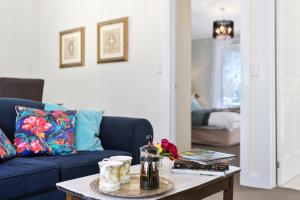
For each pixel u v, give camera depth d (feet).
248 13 10.21
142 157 4.36
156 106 12.15
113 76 13.58
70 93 15.39
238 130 19.02
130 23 12.98
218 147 17.90
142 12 12.60
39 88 10.96
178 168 5.19
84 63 14.70
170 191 4.26
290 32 10.92
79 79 14.97
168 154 5.24
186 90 13.57
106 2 13.88
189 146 13.75
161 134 11.93
